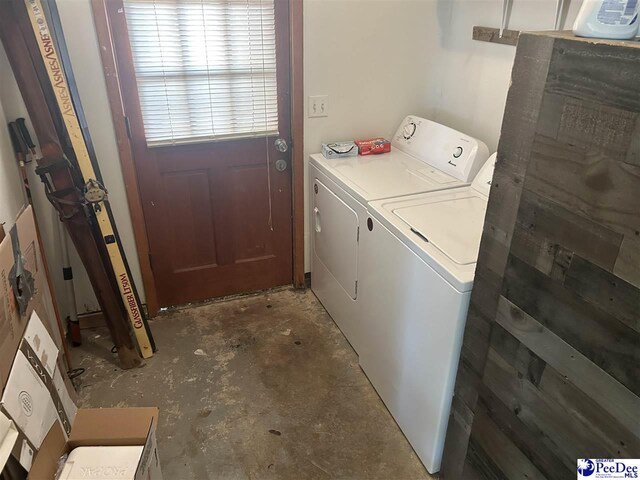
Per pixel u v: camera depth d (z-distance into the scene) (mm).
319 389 2164
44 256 2061
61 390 1493
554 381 1130
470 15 2301
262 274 2834
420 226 1731
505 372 1299
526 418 1245
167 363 2311
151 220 2451
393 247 1769
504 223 1213
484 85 2273
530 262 1146
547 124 1037
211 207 2541
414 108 2676
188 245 2592
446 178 2189
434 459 1729
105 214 2031
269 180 2594
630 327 916
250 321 2615
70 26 1971
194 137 2344
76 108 1997
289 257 2855
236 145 2445
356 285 2197
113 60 2057
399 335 1831
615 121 883
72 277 2352
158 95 2207
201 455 1846
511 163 1160
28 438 1186
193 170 2426
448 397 1594
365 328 2160
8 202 1778
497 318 1295
